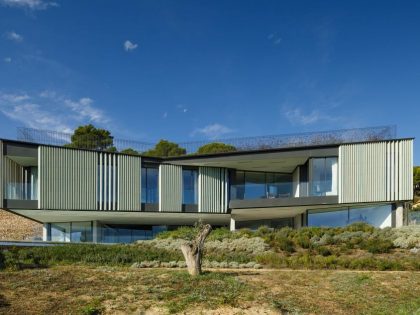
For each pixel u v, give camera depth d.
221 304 9.38
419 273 14.16
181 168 30.45
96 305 9.04
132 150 32.19
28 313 8.48
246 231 23.67
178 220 32.75
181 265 15.48
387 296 11.13
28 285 10.47
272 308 9.36
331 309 9.90
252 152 29.08
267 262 16.92
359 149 27.42
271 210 30.47
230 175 31.91
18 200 25.30
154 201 29.39
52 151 26.17
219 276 11.89
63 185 26.25
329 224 28.72
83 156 27.16
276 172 33.78
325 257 17.16
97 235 27.53
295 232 22.56
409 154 26.80
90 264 15.63
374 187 26.91
